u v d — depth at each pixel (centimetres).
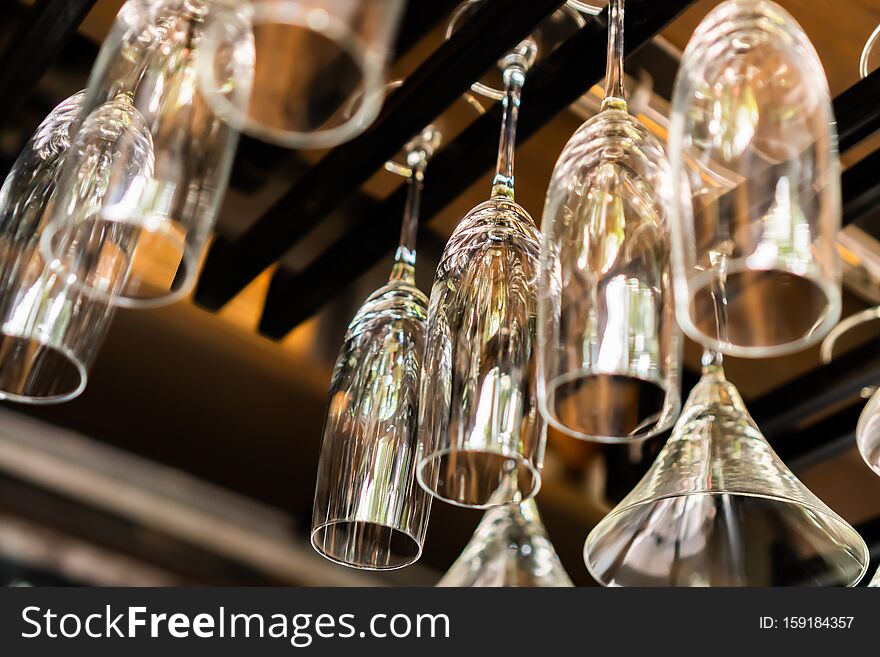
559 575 82
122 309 137
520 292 71
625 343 58
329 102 50
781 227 52
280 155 122
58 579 140
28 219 74
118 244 65
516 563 82
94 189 63
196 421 144
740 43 56
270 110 50
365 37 44
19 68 104
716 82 56
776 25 57
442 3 99
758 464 76
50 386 73
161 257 66
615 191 62
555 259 61
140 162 59
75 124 73
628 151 63
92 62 114
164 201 58
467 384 68
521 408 68
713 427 79
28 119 117
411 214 108
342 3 44
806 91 55
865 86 95
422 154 112
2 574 138
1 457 139
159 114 61
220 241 131
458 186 111
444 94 98
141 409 143
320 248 129
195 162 60
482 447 66
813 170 54
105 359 140
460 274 73
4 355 72
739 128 54
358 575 155
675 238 54
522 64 100
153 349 140
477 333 70
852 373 135
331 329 139
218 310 135
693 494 77
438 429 68
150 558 144
